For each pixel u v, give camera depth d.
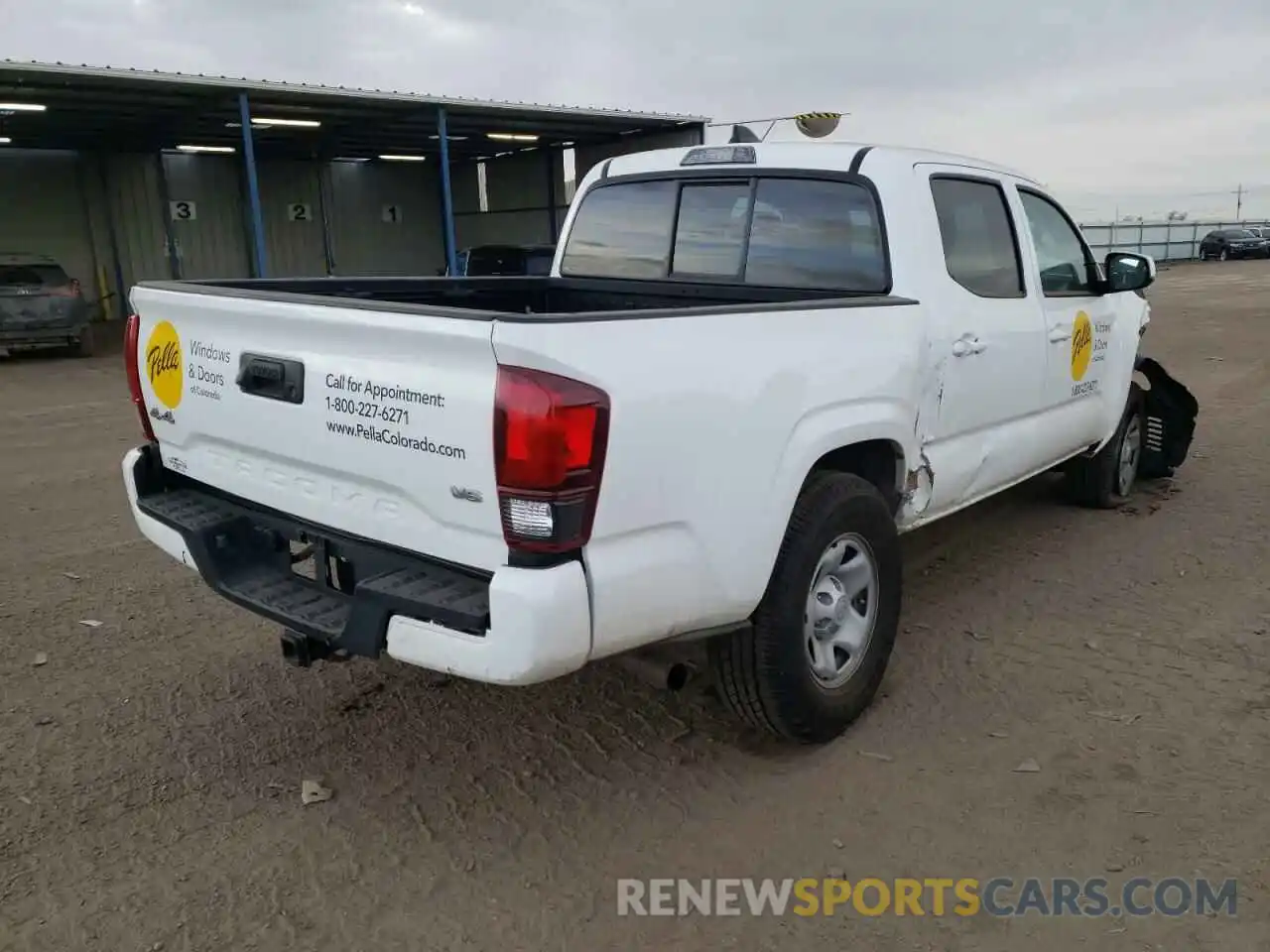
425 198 31.27
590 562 2.62
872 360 3.54
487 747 3.60
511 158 29.39
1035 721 3.70
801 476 3.21
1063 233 5.34
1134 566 5.34
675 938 2.62
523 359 2.45
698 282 4.60
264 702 3.93
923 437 3.95
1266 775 3.30
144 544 5.88
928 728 3.67
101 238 25.16
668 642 2.98
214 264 27.09
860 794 3.26
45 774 3.40
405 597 2.66
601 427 2.54
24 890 2.80
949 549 5.68
